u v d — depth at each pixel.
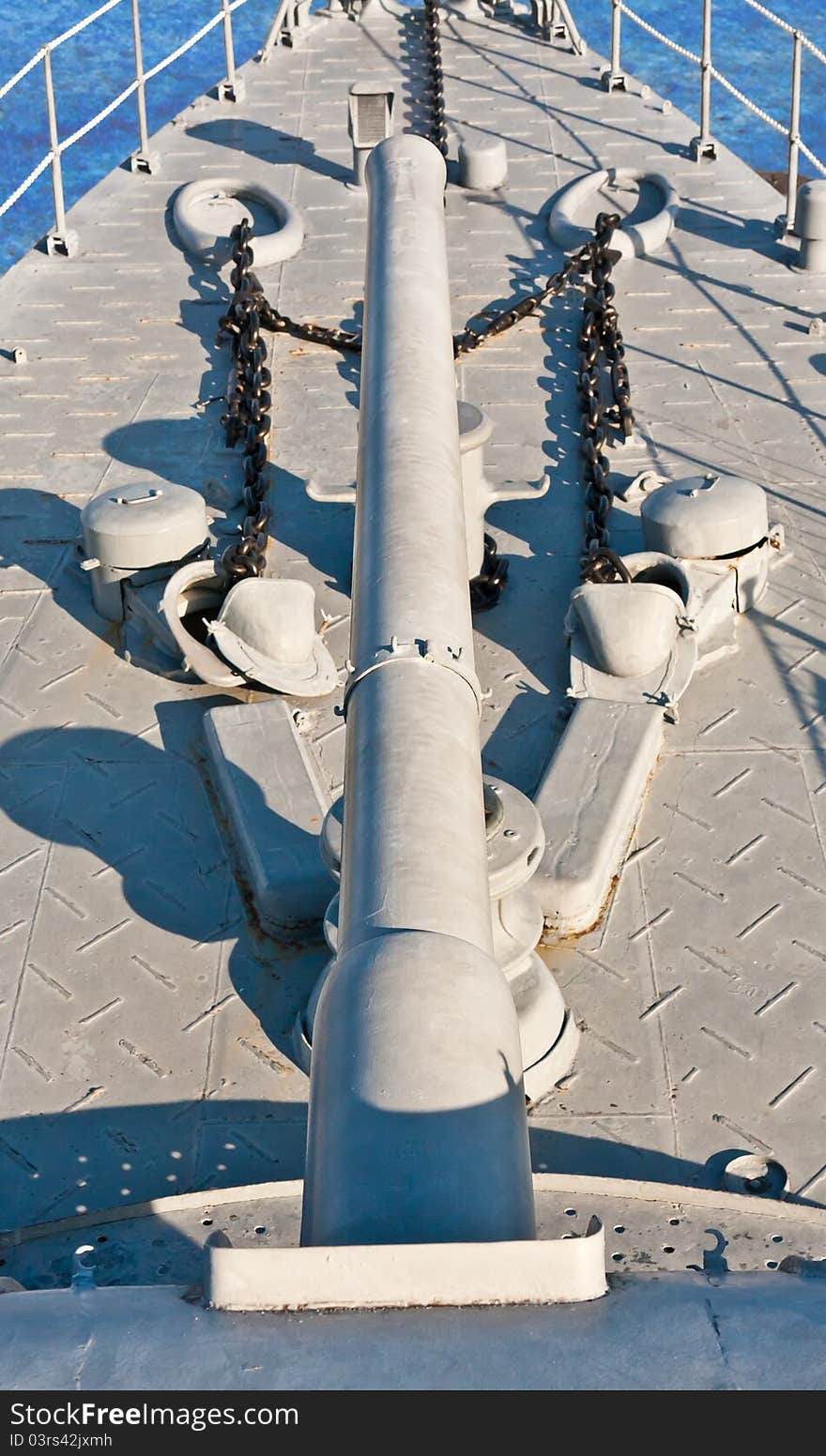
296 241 10.09
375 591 3.57
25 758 6.20
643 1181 4.36
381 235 5.41
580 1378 2.17
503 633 6.80
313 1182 2.53
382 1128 2.49
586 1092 4.76
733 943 5.28
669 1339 2.24
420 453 4.07
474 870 2.94
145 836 5.79
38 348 9.23
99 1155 4.61
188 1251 4.10
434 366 4.56
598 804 5.57
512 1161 2.51
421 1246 2.29
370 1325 2.27
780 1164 4.51
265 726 5.99
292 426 8.43
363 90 10.59
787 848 5.65
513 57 12.81
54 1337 2.34
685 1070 4.82
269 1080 4.85
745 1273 2.67
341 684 6.48
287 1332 2.27
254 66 12.91
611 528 7.49
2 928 5.43
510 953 4.71
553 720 6.30
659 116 11.80
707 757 6.07
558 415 8.45
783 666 6.54
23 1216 4.43
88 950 5.32
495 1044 2.64
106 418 8.55
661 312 9.41
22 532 7.60
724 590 6.66
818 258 9.74
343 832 3.10
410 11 13.63
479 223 10.46
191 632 6.80
